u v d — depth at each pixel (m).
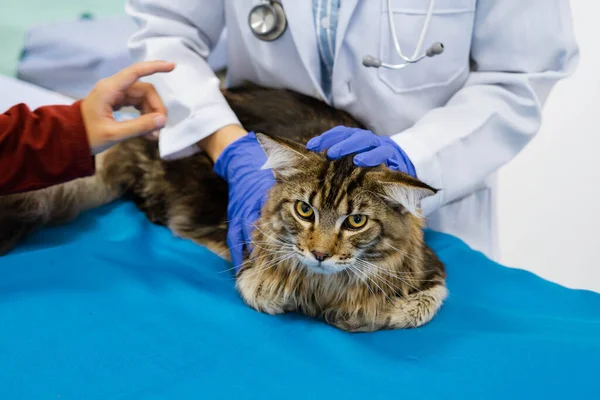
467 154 2.18
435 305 1.85
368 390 1.40
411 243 1.88
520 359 1.51
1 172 1.92
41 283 1.82
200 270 2.08
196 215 2.42
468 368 1.50
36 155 1.92
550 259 3.23
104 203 2.56
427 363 1.53
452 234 2.67
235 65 2.73
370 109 2.41
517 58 2.28
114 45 3.62
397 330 1.76
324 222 1.75
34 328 1.60
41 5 3.77
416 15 2.23
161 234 2.39
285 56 2.44
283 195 1.81
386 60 2.28
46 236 2.30
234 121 2.28
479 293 2.05
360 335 1.74
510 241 3.25
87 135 1.95
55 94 3.30
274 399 1.36
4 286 1.79
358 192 1.72
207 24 2.57
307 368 1.49
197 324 1.68
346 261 1.75
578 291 2.05
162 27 2.46
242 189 2.05
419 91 2.36
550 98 3.37
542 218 3.28
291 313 1.89
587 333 1.69
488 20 2.29
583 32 3.32
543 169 3.36
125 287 1.83
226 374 1.45
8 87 3.12
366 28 2.24
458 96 2.34
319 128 2.35
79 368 1.46
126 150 2.60
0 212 2.22
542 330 1.72
